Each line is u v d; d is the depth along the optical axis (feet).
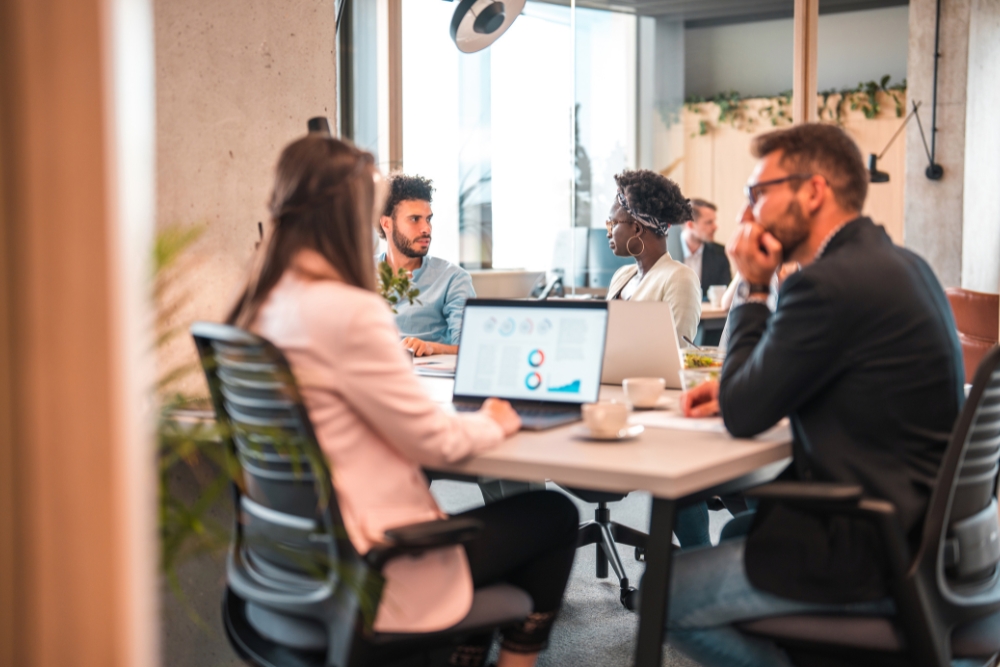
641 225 10.85
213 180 8.22
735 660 5.70
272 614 5.35
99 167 2.77
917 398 5.34
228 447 5.35
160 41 7.78
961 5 23.13
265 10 8.61
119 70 2.80
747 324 6.00
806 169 5.91
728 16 29.35
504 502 5.93
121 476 2.84
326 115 9.23
